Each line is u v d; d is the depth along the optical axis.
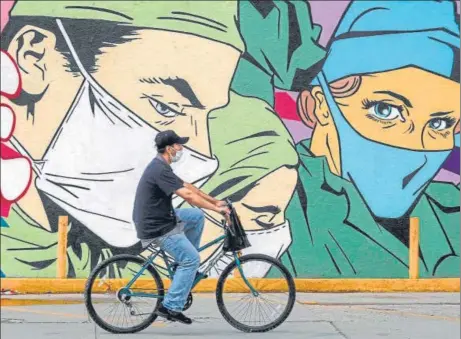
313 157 9.37
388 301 8.75
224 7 9.38
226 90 9.37
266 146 9.37
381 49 9.38
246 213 9.34
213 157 9.34
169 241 6.57
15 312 8.23
